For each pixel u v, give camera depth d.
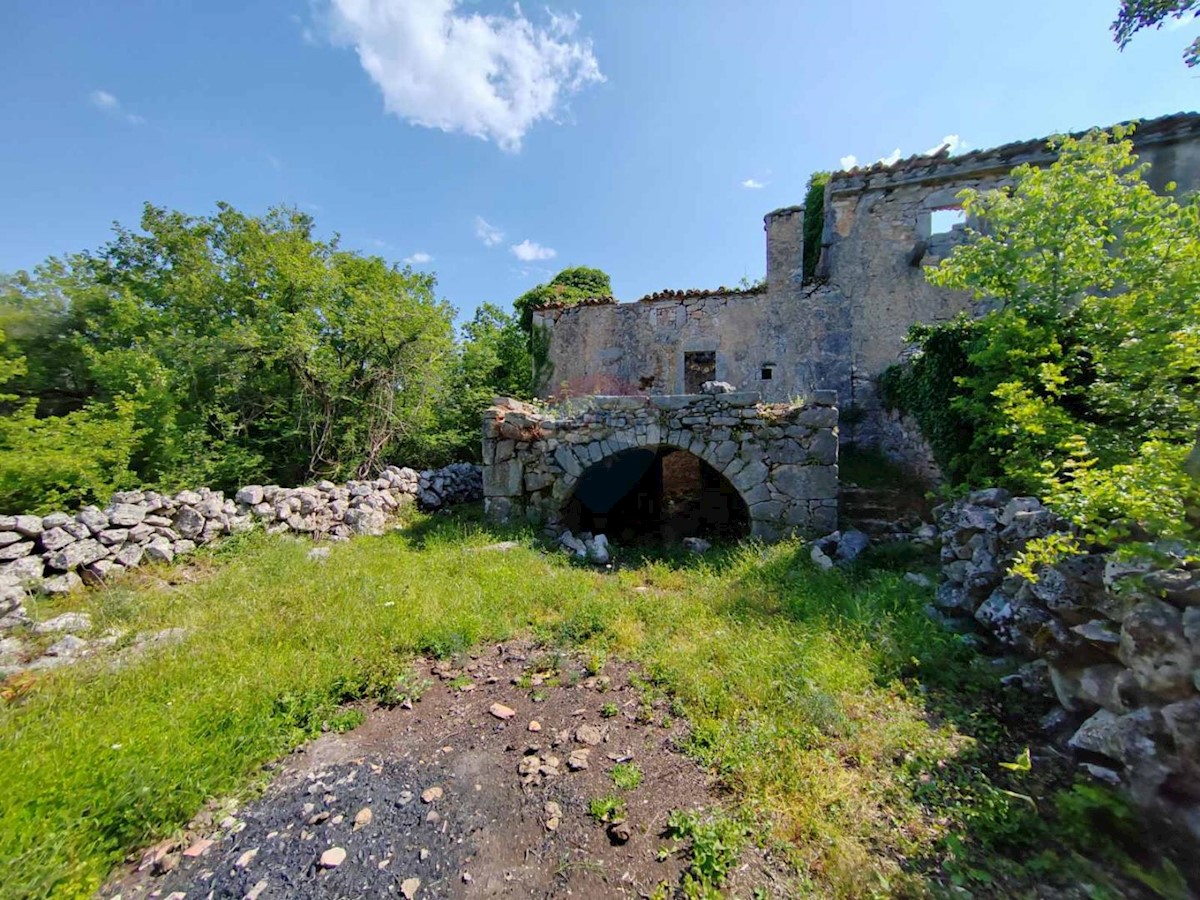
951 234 8.81
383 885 1.86
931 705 2.70
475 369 11.45
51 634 3.56
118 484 6.34
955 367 6.27
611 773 2.40
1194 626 1.78
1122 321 4.10
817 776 2.22
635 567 5.93
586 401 8.33
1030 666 2.72
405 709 2.97
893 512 6.65
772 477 6.38
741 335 10.25
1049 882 1.67
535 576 5.04
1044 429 3.84
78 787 2.11
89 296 8.77
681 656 3.35
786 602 4.13
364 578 4.69
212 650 3.29
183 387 7.93
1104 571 2.19
